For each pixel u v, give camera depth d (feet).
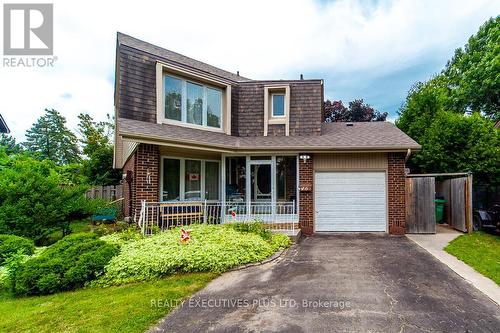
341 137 39.24
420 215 36.14
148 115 34.60
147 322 14.28
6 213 28.55
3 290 20.43
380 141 36.65
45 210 30.04
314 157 37.37
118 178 67.87
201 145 34.06
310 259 24.63
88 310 15.75
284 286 18.49
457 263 22.95
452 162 43.27
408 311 14.84
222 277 20.53
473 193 43.86
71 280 19.42
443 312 14.74
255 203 37.65
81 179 59.52
